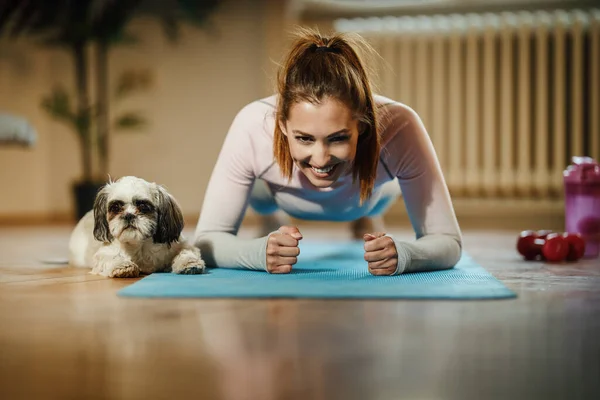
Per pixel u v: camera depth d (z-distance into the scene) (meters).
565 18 5.55
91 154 6.31
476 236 4.54
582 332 1.53
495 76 5.71
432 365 1.28
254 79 6.32
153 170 6.42
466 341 1.46
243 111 2.48
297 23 5.96
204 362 1.31
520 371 1.25
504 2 5.71
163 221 2.38
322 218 2.76
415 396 1.12
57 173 6.45
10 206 6.38
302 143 2.01
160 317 1.69
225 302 1.87
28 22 6.16
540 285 2.22
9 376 1.23
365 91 2.10
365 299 1.91
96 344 1.44
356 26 5.84
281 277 2.26
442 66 5.67
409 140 2.38
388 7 5.88
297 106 1.96
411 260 2.28
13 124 4.71
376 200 2.75
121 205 2.31
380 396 1.12
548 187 5.69
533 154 5.77
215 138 6.39
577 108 5.54
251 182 2.53
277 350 1.39
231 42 6.32
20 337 1.51
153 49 6.36
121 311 1.77
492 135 5.65
